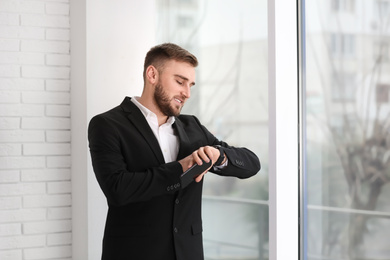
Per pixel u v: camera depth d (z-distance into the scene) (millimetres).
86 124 2854
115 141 1810
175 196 1847
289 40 2088
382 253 8289
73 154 2996
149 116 1923
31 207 2941
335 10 8312
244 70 6891
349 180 8891
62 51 3008
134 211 1831
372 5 7742
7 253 2898
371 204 8461
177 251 1817
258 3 6949
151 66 1917
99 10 2873
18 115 2918
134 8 2982
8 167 2898
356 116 8344
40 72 2965
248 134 7082
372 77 7922
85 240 2863
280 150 2078
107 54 2902
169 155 1927
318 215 9570
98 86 2877
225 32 6520
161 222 1824
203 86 6414
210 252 7453
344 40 8258
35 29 2957
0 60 2887
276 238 2080
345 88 8430
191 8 5840
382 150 8141
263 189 7664
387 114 7812
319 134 9156
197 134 2025
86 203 2840
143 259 1803
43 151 2963
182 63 1907
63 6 3012
